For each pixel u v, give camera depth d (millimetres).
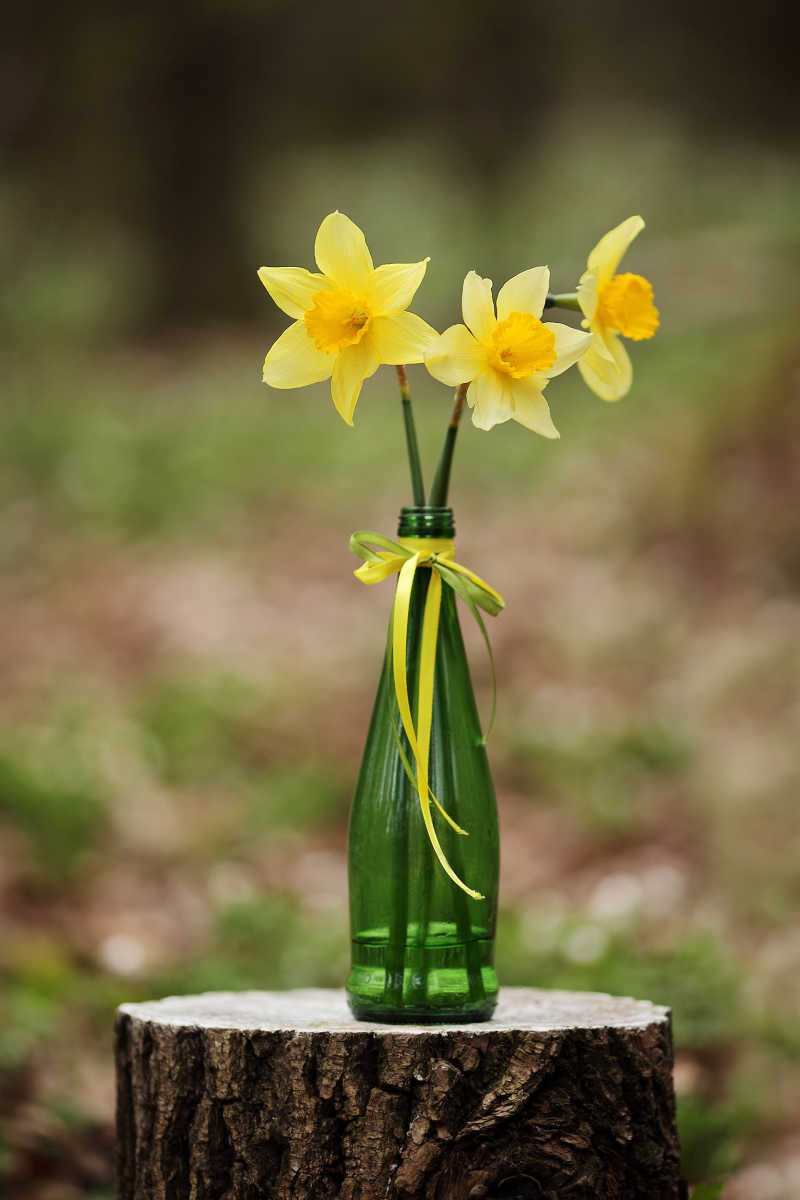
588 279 2309
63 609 9398
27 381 15781
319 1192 2158
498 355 2227
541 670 8391
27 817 6023
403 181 23750
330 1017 2408
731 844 6105
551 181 23062
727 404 10609
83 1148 3477
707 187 21297
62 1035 4121
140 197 20281
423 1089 2160
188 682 8203
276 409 14180
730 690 7535
